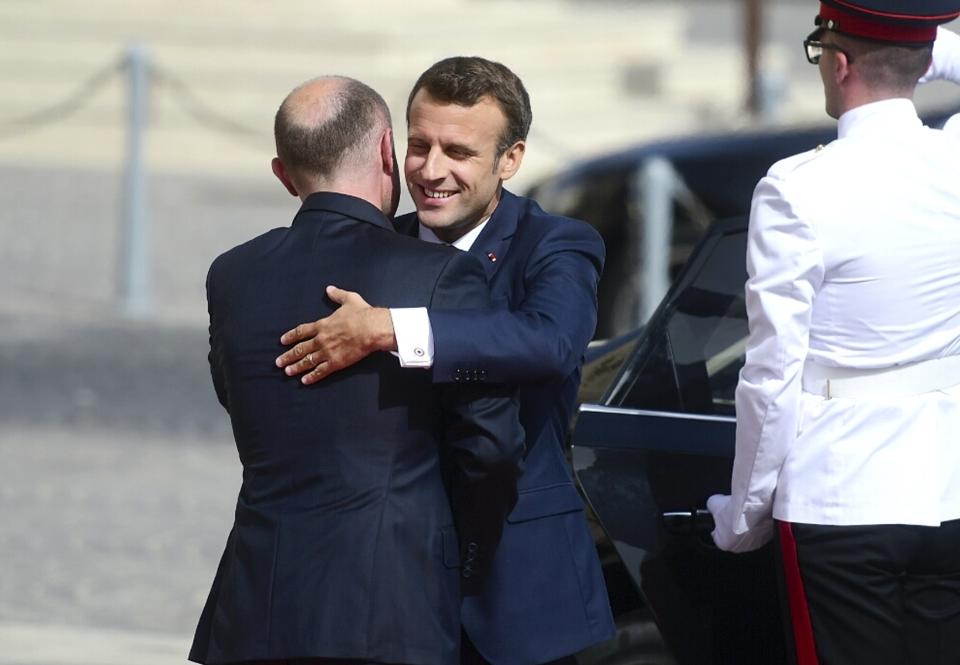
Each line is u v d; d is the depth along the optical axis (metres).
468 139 10.21
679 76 68.69
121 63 37.50
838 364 10.08
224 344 10.17
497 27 66.19
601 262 10.77
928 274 9.99
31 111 61.03
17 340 33.66
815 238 9.91
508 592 10.29
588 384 13.62
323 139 10.19
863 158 10.08
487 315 9.78
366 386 9.77
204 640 10.45
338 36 62.31
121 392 29.94
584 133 61.16
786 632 10.44
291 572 9.72
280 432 9.88
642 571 11.34
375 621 9.58
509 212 10.74
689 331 12.16
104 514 23.06
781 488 10.21
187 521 22.83
